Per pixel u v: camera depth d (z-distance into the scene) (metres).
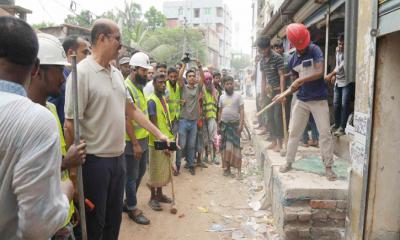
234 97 6.88
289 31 4.16
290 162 4.62
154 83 5.41
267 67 6.32
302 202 4.01
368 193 3.28
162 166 5.15
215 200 5.76
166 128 5.42
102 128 2.94
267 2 16.98
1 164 1.37
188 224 4.84
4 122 1.36
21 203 1.36
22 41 1.45
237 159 6.90
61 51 2.30
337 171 4.63
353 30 4.71
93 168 2.95
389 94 3.16
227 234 4.56
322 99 4.22
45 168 1.39
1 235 1.43
